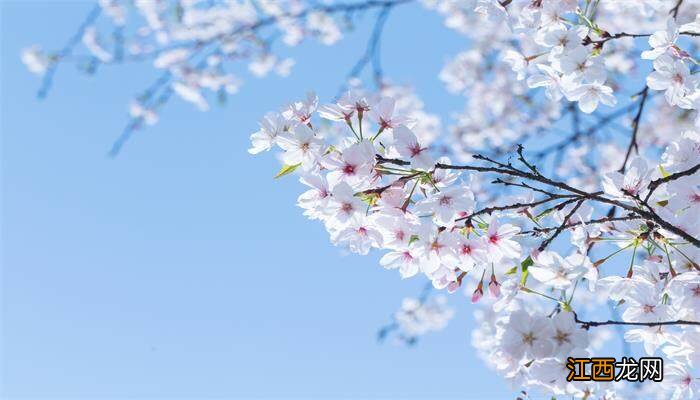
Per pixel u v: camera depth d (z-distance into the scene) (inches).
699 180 69.1
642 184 69.1
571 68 72.6
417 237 68.6
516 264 69.3
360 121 69.5
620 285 70.0
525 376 69.4
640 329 70.2
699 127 72.2
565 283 68.0
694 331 70.2
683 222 69.1
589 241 69.9
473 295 69.7
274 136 70.1
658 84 71.9
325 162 68.6
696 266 69.3
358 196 68.4
